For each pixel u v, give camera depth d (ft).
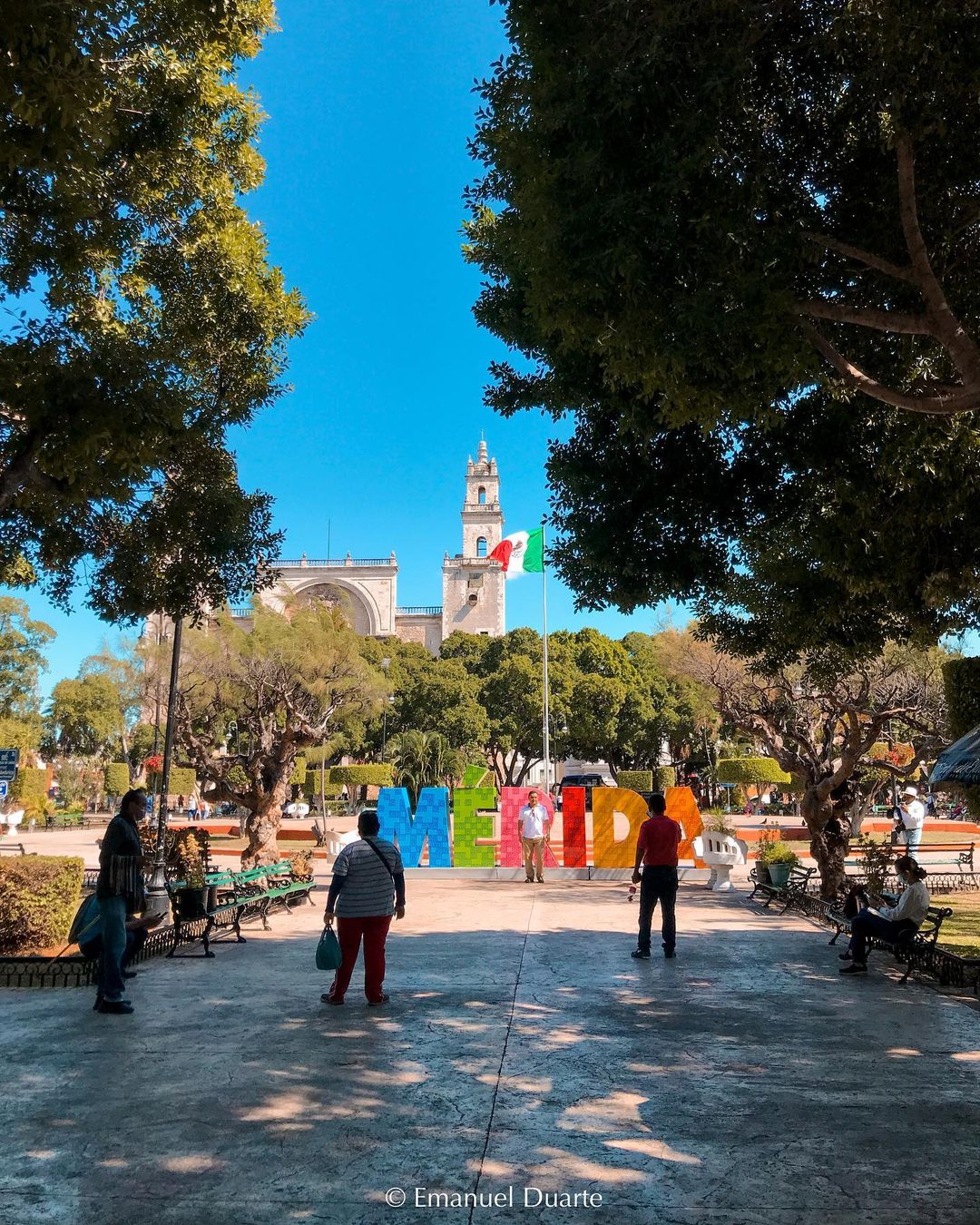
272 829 53.72
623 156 18.85
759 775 131.13
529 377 30.68
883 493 27.73
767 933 36.27
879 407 26.76
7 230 24.23
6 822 115.34
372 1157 13.89
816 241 19.71
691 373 19.66
